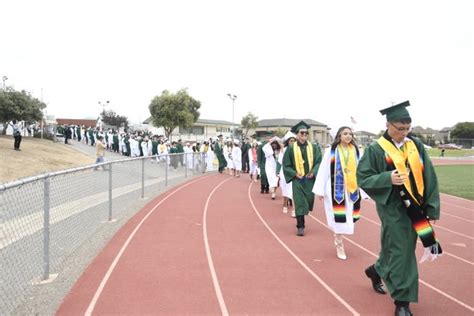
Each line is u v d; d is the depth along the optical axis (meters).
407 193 4.14
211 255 6.71
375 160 4.39
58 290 5.08
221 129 83.19
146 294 4.98
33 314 4.39
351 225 6.52
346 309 4.57
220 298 4.87
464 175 25.55
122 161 10.82
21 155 23.84
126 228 8.73
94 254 6.72
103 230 8.50
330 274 5.78
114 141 38.72
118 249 7.04
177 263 6.25
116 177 10.29
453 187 18.50
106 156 33.41
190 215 10.32
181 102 55.31
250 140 26.61
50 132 47.09
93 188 8.22
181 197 13.63
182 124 56.03
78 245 7.15
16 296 4.62
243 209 11.36
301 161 8.04
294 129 8.14
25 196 4.84
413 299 4.11
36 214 5.17
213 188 16.52
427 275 5.80
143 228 8.73
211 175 23.38
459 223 9.95
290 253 6.88
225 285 5.31
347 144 6.66
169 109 54.44
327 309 4.57
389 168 4.27
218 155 25.09
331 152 6.64
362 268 6.07
